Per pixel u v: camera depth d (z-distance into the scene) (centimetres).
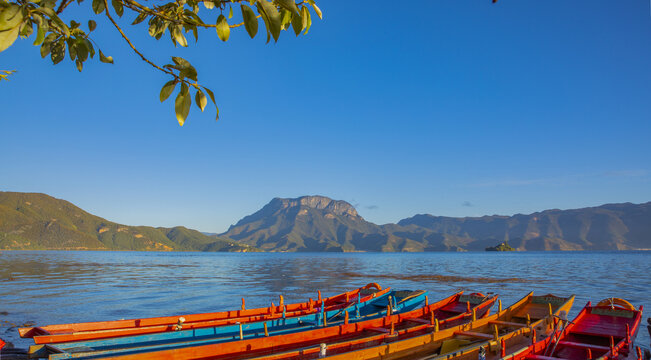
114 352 1341
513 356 1382
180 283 6106
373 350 1378
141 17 256
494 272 8838
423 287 5306
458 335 1670
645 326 2511
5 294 4353
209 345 1300
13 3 184
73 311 3347
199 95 246
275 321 1844
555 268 10612
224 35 247
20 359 1736
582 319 1931
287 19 235
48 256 19288
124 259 17888
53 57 267
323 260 18738
